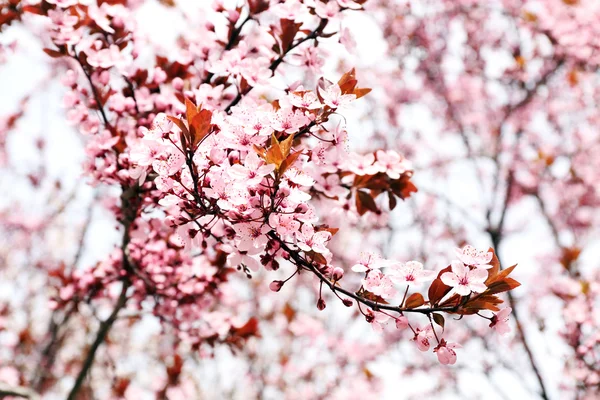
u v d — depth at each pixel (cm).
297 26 326
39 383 759
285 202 208
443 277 214
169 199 217
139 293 439
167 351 574
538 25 890
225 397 902
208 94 315
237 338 477
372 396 864
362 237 887
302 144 285
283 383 941
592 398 668
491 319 220
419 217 962
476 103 961
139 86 364
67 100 346
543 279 827
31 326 890
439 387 905
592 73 908
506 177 897
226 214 211
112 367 592
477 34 942
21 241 967
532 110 938
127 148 333
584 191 941
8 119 922
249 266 232
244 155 222
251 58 312
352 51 329
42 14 345
